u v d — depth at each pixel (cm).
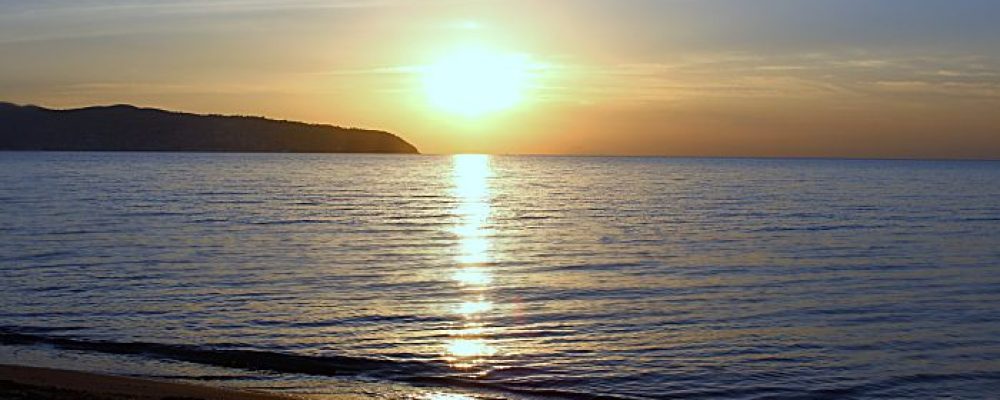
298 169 15188
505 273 3288
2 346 1955
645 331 2252
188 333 2127
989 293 2888
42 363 1808
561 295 2786
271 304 2530
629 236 4725
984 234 4809
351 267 3388
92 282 2862
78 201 6669
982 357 2025
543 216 6091
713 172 16888
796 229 5094
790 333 2253
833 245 4278
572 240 4519
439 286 2938
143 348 1958
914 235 4759
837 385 1791
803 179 13062
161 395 1450
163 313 2361
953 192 9269
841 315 2497
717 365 1927
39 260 3388
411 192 9112
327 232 4784
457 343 2080
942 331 2295
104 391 1461
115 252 3688
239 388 1644
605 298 2736
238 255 3694
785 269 3438
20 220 5062
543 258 3766
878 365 1944
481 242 4397
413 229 5056
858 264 3591
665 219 5816
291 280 3014
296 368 1814
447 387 1709
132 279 2947
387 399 1600
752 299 2747
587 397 1673
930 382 1822
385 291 2814
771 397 1705
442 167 19588
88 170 12762
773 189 9856
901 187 10425
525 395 1677
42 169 12788
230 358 1883
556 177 14100
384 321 2312
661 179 13075
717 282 3092
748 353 2038
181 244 4050
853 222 5541
